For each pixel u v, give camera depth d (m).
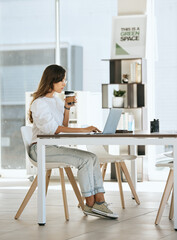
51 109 3.78
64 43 7.12
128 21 6.00
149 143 3.28
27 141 3.75
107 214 3.55
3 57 7.37
